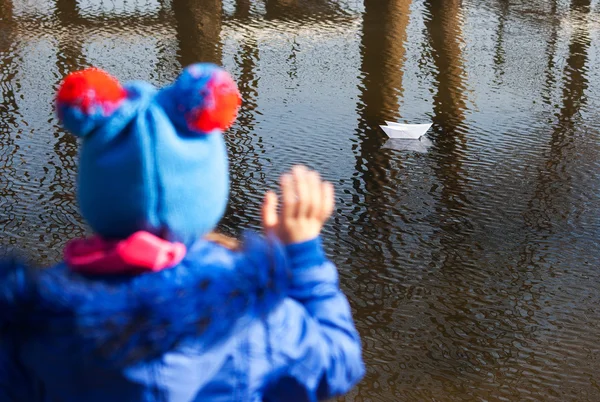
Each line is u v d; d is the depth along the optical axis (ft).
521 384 32.30
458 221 44.78
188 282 4.64
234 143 53.01
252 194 47.09
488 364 33.37
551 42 74.90
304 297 5.23
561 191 48.44
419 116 59.00
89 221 4.94
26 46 67.21
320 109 58.95
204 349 4.64
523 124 58.08
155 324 4.45
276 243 4.94
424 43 73.31
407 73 66.64
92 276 4.77
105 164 4.70
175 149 4.67
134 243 4.64
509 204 46.78
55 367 4.71
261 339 4.86
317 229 5.29
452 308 37.19
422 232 43.62
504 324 36.04
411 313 36.76
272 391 5.12
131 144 4.65
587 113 60.64
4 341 4.85
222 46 69.92
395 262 40.70
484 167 51.24
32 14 73.77
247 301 4.67
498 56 71.10
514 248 42.14
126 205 4.71
